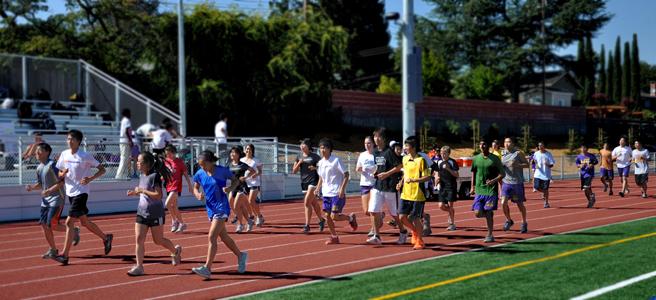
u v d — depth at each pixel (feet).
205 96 98.89
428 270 29.14
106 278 28.66
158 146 59.93
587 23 188.24
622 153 71.00
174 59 101.65
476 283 26.09
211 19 102.63
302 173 42.83
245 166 43.60
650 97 307.37
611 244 35.94
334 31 113.39
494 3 191.62
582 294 23.97
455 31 193.36
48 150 32.73
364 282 26.76
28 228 48.16
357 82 197.47
